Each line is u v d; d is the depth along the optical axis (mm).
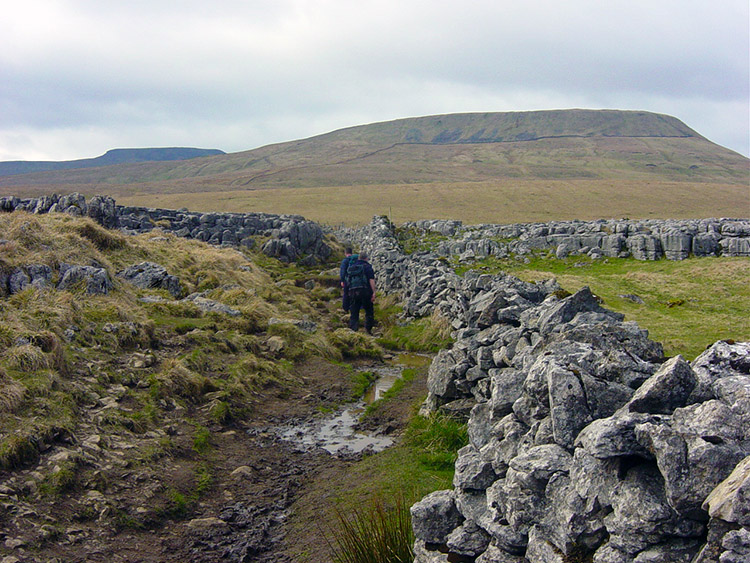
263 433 10391
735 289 18141
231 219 39375
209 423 10234
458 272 24047
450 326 16906
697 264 22453
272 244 36719
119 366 11078
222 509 7602
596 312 8188
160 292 17781
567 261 25719
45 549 5961
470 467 5340
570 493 4062
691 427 3570
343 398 12477
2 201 26953
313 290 26609
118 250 20562
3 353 9406
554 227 29594
